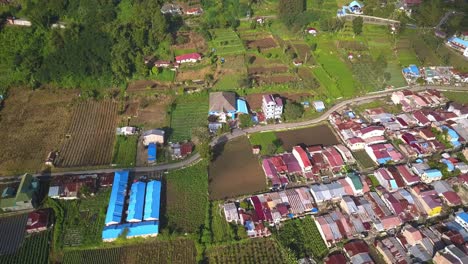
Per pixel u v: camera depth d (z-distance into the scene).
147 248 75.06
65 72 117.88
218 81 120.25
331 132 104.31
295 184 88.50
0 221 78.94
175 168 92.38
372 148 95.88
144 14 132.50
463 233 76.50
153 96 114.88
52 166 91.06
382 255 73.62
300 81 121.00
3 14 131.00
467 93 120.62
